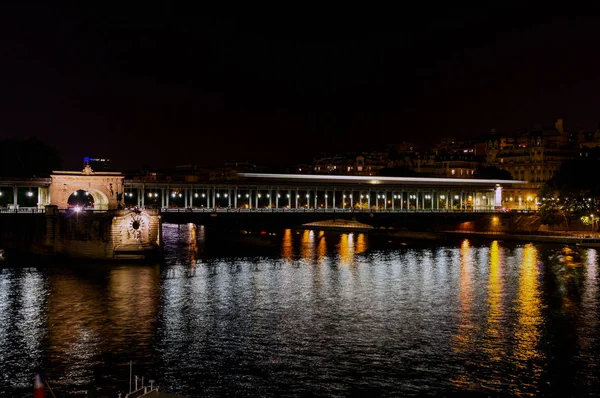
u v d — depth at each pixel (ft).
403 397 171.32
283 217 577.84
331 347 211.61
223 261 413.39
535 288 315.78
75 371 188.44
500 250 504.43
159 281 326.85
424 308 268.21
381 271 374.02
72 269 362.94
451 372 189.26
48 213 420.77
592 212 638.53
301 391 174.91
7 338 219.82
